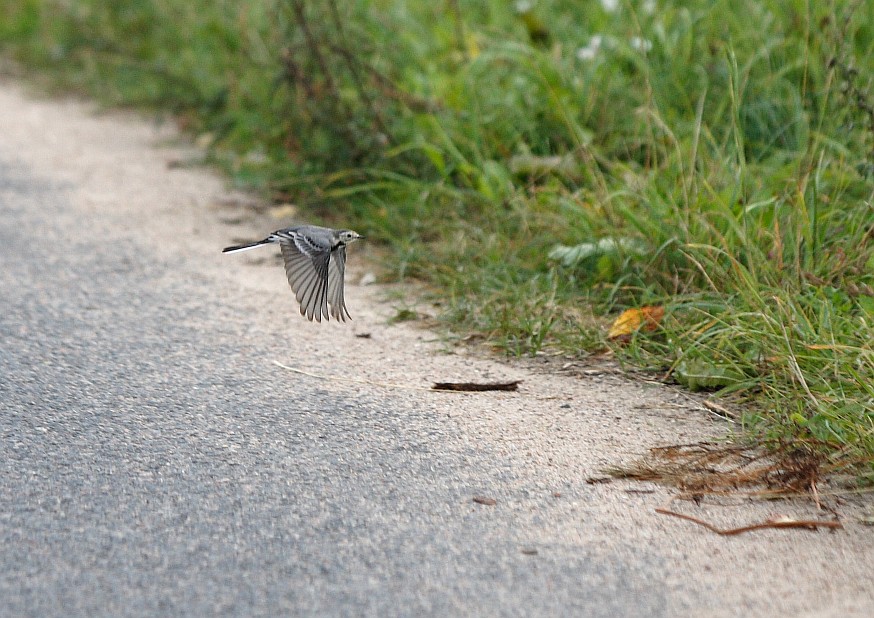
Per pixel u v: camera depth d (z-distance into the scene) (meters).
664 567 6.63
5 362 9.63
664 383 9.40
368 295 11.64
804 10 13.30
